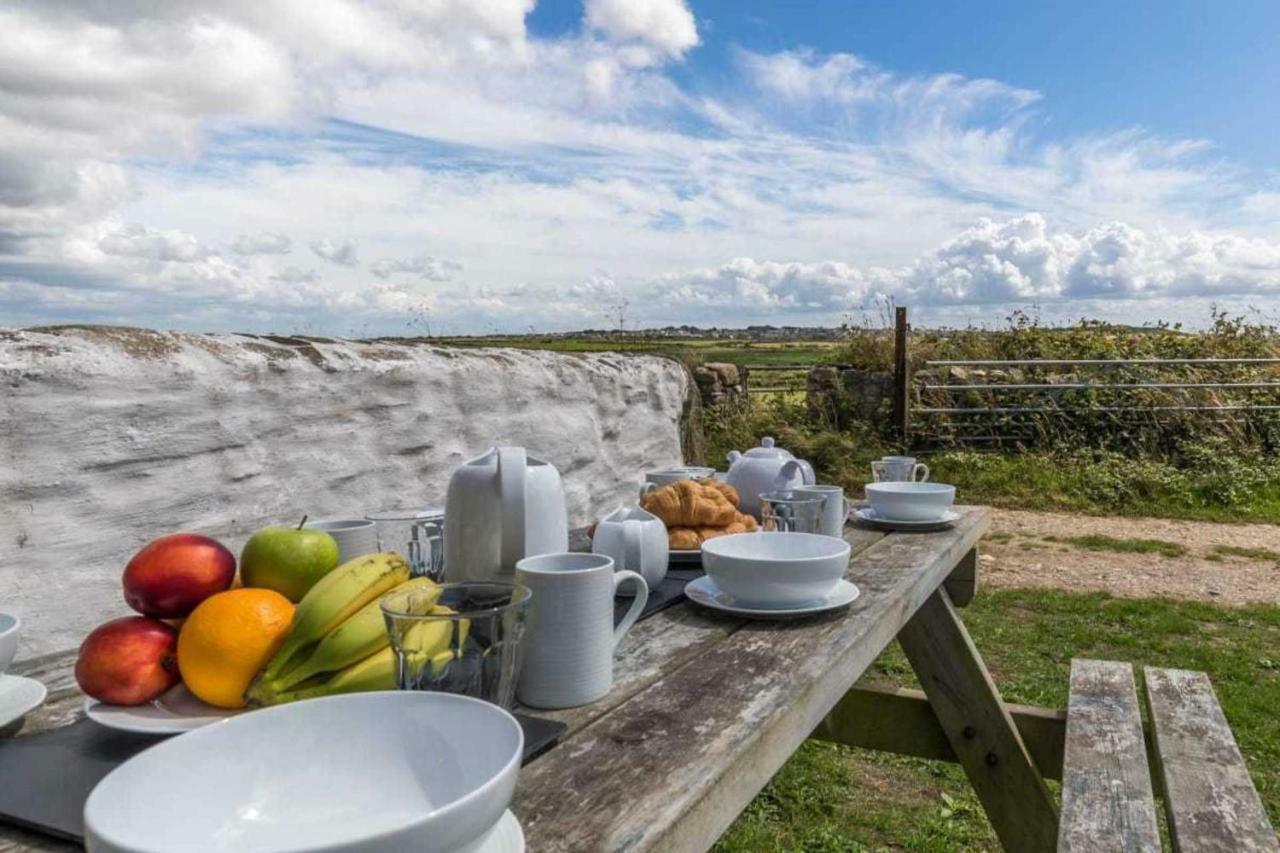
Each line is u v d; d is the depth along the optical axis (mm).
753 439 8297
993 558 5582
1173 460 7918
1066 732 1790
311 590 887
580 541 1857
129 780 601
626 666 1112
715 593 1412
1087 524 6512
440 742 704
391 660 865
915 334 9523
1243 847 1316
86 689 880
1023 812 2223
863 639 1250
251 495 1884
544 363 2912
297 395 1990
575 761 833
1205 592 4879
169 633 917
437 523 1458
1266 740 3062
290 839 639
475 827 564
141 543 1667
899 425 8500
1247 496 7035
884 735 2332
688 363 8883
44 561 1516
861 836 2559
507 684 898
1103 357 9078
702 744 871
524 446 2748
